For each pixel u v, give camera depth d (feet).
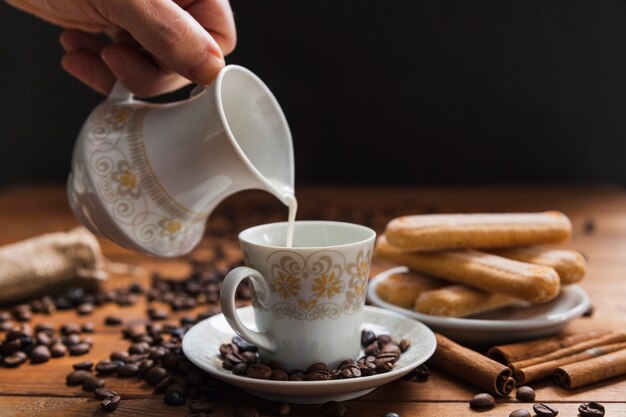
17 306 2.30
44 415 1.73
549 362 1.85
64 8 1.96
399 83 4.04
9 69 4.00
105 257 2.71
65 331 2.09
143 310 2.26
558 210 3.29
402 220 2.11
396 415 1.68
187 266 2.62
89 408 1.76
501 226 2.09
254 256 1.76
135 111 1.86
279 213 3.29
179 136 1.78
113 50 1.96
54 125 4.08
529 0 3.92
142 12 1.77
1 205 3.46
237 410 1.70
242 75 1.83
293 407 1.73
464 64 4.00
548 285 1.92
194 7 1.97
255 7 3.96
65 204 3.47
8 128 4.07
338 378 1.73
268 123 1.90
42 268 2.30
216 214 3.32
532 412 1.72
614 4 3.90
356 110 4.07
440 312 1.97
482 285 1.98
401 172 4.13
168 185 1.81
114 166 1.81
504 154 4.09
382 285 2.10
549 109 4.03
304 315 1.75
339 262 1.73
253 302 1.80
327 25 3.98
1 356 1.95
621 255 2.62
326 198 3.60
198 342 1.85
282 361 1.77
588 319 2.12
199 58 1.82
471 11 3.94
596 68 3.97
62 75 4.02
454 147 4.09
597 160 4.06
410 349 1.84
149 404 1.77
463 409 1.73
